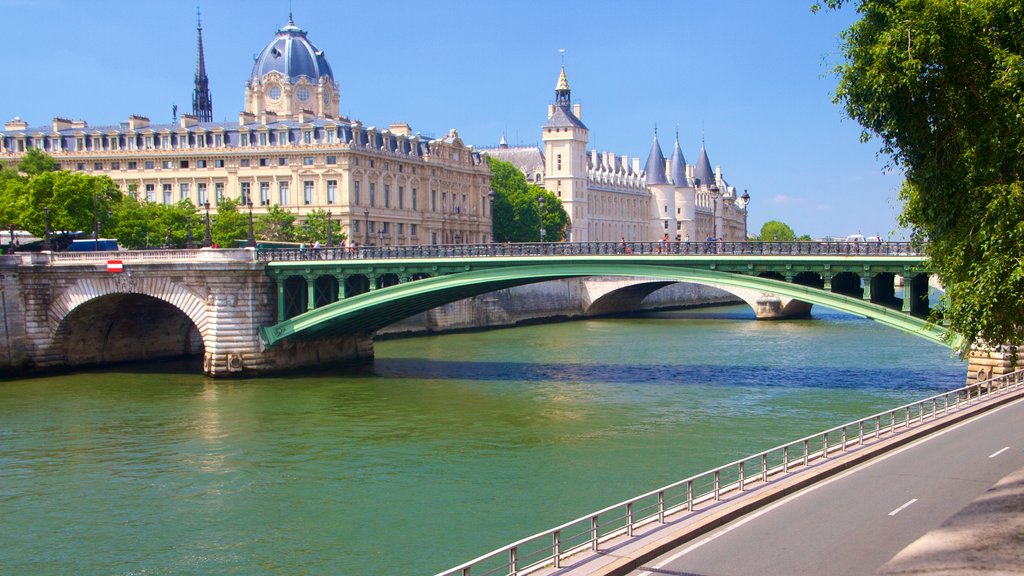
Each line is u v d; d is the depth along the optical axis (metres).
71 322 74.75
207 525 36.03
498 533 34.28
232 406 58.59
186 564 32.16
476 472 42.28
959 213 28.66
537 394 62.12
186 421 54.16
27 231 97.88
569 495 38.47
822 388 62.97
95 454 46.66
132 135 138.00
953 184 28.25
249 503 38.59
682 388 63.91
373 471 42.88
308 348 75.12
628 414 54.47
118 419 54.81
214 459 45.44
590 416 54.09
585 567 22.42
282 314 71.38
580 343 96.25
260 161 135.38
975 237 28.05
